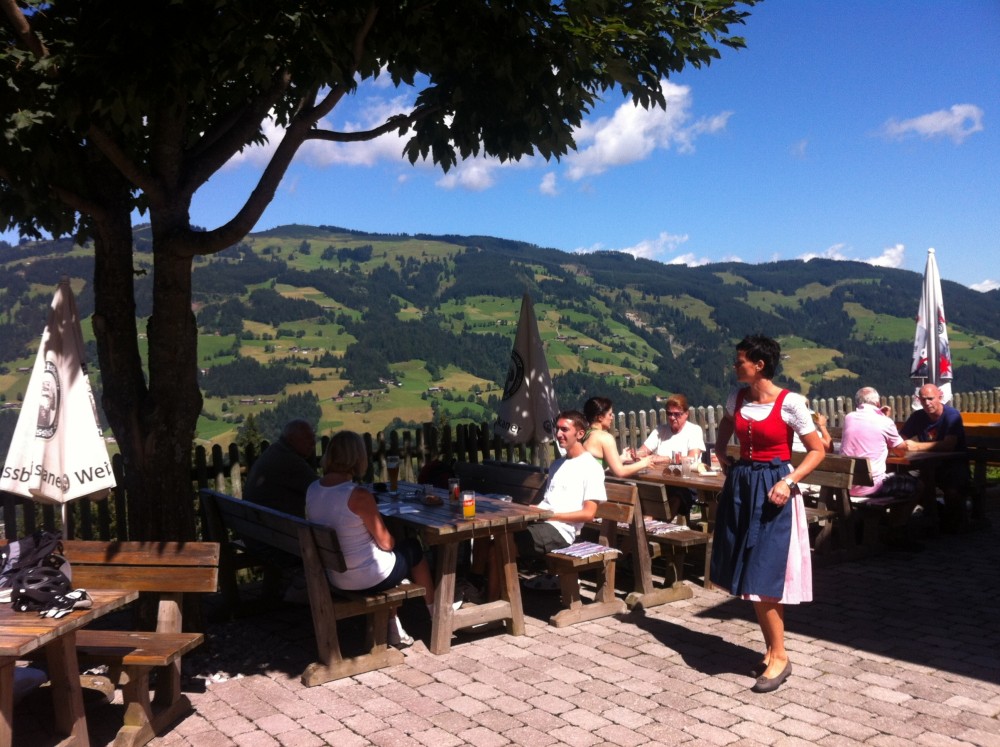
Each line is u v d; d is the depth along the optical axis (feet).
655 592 21.76
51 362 16.72
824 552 25.17
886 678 16.39
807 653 17.88
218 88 20.11
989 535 28.99
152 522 18.43
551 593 23.08
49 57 14.89
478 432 34.91
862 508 26.13
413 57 19.48
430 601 19.60
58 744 13.46
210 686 16.92
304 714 15.34
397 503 21.77
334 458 17.69
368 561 17.46
